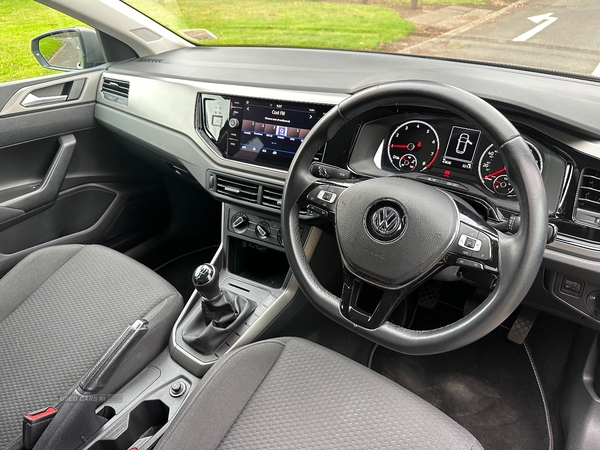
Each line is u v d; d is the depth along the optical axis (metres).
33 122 1.59
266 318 1.34
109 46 1.84
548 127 1.02
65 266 1.33
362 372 0.99
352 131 1.22
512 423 1.49
